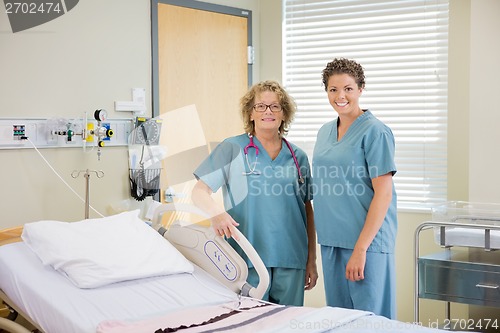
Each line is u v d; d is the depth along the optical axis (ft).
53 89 8.93
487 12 9.78
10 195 8.55
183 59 10.74
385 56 11.30
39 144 8.75
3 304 8.34
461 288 8.35
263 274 7.08
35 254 7.46
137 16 10.00
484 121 9.88
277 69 12.15
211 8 11.18
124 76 9.84
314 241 8.73
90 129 9.19
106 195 9.64
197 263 7.91
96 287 6.79
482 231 8.46
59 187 9.07
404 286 11.19
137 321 6.06
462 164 10.64
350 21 11.57
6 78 8.43
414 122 11.12
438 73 10.90
